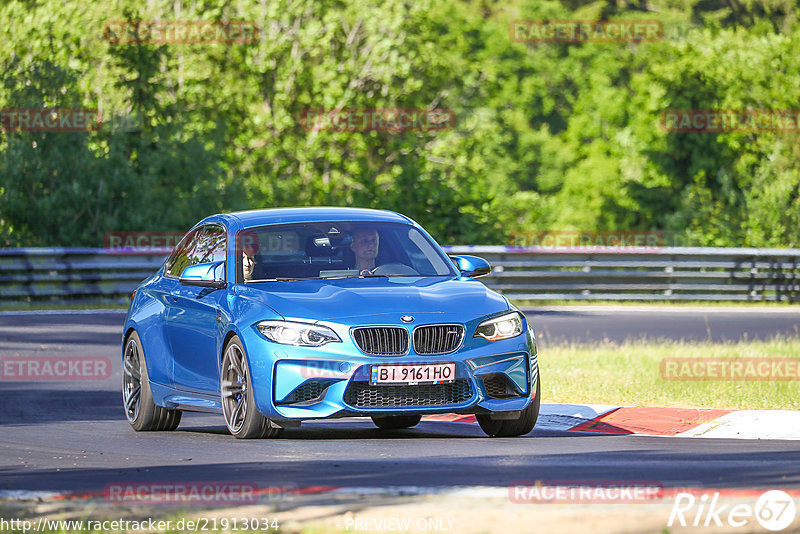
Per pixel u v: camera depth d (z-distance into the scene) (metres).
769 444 21.67
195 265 23.83
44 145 79.81
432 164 81.44
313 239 24.12
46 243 78.31
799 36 121.00
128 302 61.78
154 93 91.12
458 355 21.47
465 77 132.50
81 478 17.86
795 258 66.19
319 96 106.69
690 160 131.25
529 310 58.94
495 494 15.12
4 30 89.06
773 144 114.81
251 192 93.06
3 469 19.25
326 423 26.72
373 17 107.00
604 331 48.25
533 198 117.75
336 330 21.27
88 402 30.75
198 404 23.86
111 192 79.31
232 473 17.91
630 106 142.25
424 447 21.02
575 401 27.78
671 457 19.55
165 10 98.25
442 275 23.92
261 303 22.06
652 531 12.66
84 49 90.12
